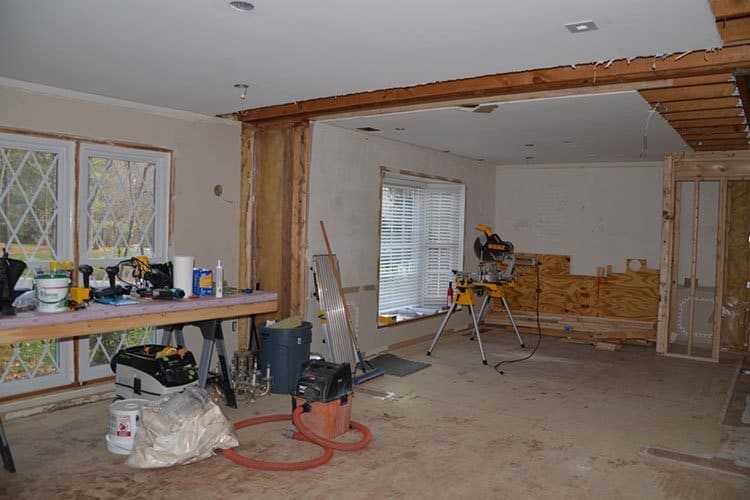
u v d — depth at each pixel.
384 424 3.99
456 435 3.81
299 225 5.20
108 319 3.17
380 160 6.05
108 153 4.28
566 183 7.86
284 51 3.10
